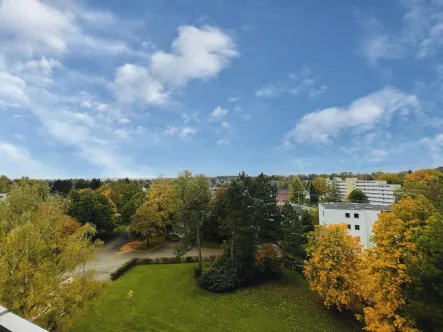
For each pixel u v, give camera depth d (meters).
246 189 32.97
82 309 14.42
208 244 45.50
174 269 35.09
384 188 102.69
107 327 21.28
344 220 40.94
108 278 30.89
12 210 18.66
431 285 14.48
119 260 37.78
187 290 28.95
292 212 34.31
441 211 16.44
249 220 31.39
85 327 21.09
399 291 16.11
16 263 12.23
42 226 15.20
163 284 30.38
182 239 35.22
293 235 33.62
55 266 14.14
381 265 16.70
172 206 44.91
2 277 11.38
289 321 22.78
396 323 15.55
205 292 28.52
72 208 44.34
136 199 51.47
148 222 43.97
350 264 22.92
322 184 109.25
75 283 14.29
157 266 36.28
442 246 14.14
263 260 32.19
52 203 19.47
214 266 31.53
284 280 31.78
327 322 22.58
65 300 13.68
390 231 17.12
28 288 12.36
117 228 57.84
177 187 46.66
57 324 13.38
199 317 23.44
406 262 16.23
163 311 24.33
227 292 28.61
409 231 16.38
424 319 14.88
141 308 24.67
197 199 33.28
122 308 24.50
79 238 16.12
